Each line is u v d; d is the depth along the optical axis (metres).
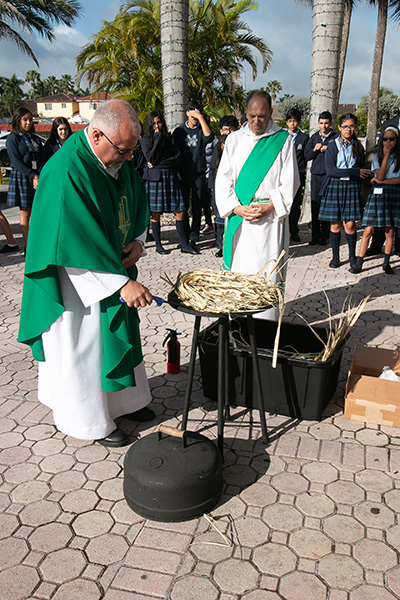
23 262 6.61
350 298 4.94
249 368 2.94
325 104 8.16
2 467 2.55
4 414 3.05
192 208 7.17
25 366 3.71
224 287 2.41
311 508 2.24
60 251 2.21
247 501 2.29
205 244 7.44
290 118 7.02
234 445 2.70
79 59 15.68
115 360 2.49
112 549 2.04
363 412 2.88
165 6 8.09
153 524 2.17
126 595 1.84
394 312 4.54
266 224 3.51
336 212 5.71
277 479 2.43
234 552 2.02
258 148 3.41
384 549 2.02
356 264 5.73
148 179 6.48
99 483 2.43
